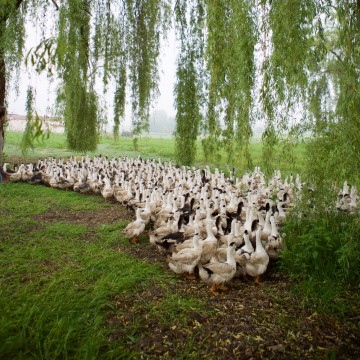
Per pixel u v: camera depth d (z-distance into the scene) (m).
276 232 6.79
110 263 6.14
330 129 5.02
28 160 19.55
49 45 3.65
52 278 5.39
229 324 4.55
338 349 4.09
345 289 5.42
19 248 6.64
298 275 5.73
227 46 6.32
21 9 7.94
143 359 3.86
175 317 4.66
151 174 13.37
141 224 7.46
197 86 10.27
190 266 5.61
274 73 5.40
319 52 5.90
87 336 4.04
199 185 11.41
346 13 5.08
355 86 4.78
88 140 14.06
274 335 4.34
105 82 12.00
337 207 7.00
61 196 11.46
